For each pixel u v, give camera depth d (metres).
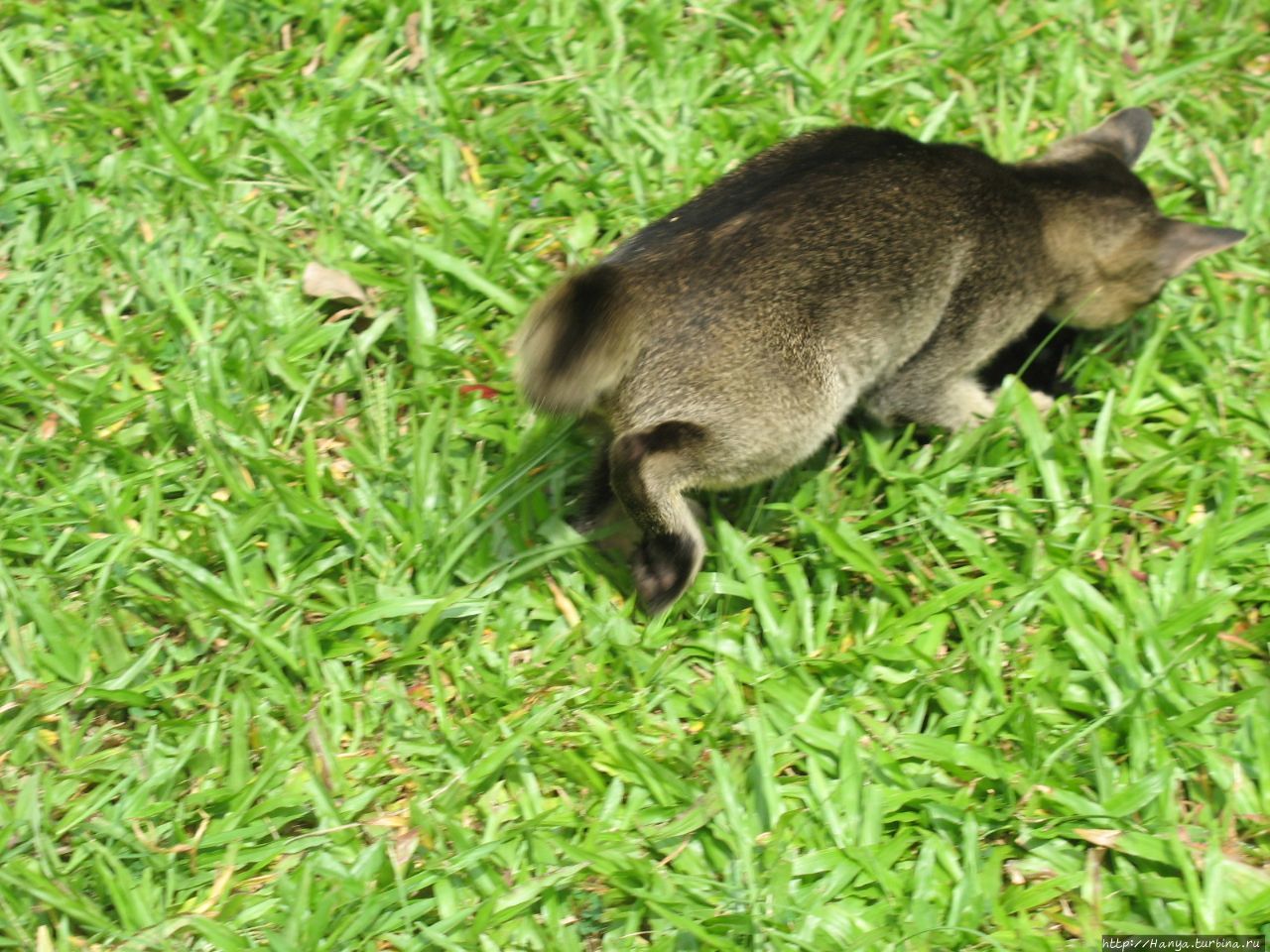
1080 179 1.85
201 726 1.66
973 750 1.66
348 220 1.88
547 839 1.63
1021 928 1.61
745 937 1.60
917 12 2.05
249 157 1.90
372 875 1.61
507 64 1.98
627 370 1.69
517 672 1.70
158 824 1.63
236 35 1.98
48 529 1.73
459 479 1.76
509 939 1.60
